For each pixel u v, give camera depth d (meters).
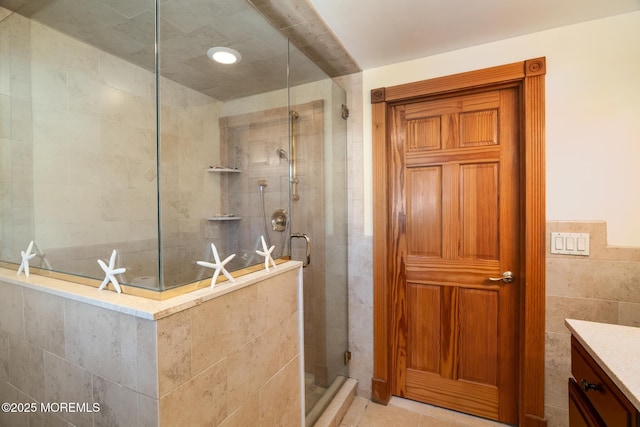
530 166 1.53
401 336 1.94
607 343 0.86
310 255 1.77
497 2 1.29
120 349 0.77
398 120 1.91
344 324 1.99
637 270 1.37
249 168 1.80
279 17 1.38
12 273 1.16
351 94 1.98
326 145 1.91
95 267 1.08
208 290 0.90
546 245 1.51
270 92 1.79
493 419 1.72
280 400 1.20
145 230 1.43
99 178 1.40
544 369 1.53
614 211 1.41
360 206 1.97
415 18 1.41
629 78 1.38
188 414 0.79
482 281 1.74
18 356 1.08
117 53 1.46
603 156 1.42
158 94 1.50
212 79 1.76
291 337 1.28
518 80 1.58
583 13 1.37
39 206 1.29
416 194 1.88
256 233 1.57
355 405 1.88
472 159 1.74
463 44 1.64
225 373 0.92
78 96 1.40
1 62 1.25
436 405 1.86
